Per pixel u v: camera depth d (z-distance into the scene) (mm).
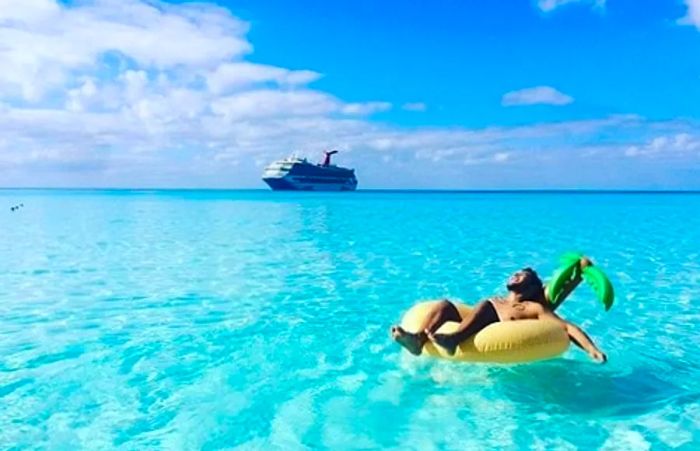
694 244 15727
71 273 11141
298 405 4660
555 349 4926
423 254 13742
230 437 4145
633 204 42875
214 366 5586
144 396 4859
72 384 5129
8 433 4199
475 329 4992
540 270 11555
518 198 62531
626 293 9016
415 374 5277
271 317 7512
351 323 7172
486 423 4312
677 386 4977
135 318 7504
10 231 19875
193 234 18766
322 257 13258
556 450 3910
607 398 4727
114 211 33094
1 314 7766
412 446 3988
